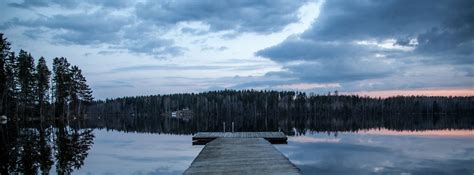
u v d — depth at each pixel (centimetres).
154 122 7262
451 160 1689
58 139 2703
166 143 2503
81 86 6900
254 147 1612
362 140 2650
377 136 3028
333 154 1892
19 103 5750
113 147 2236
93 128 4375
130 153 1953
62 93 6412
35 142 2444
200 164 1141
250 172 995
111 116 12144
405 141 2578
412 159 1725
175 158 1767
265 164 1123
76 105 6912
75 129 4038
